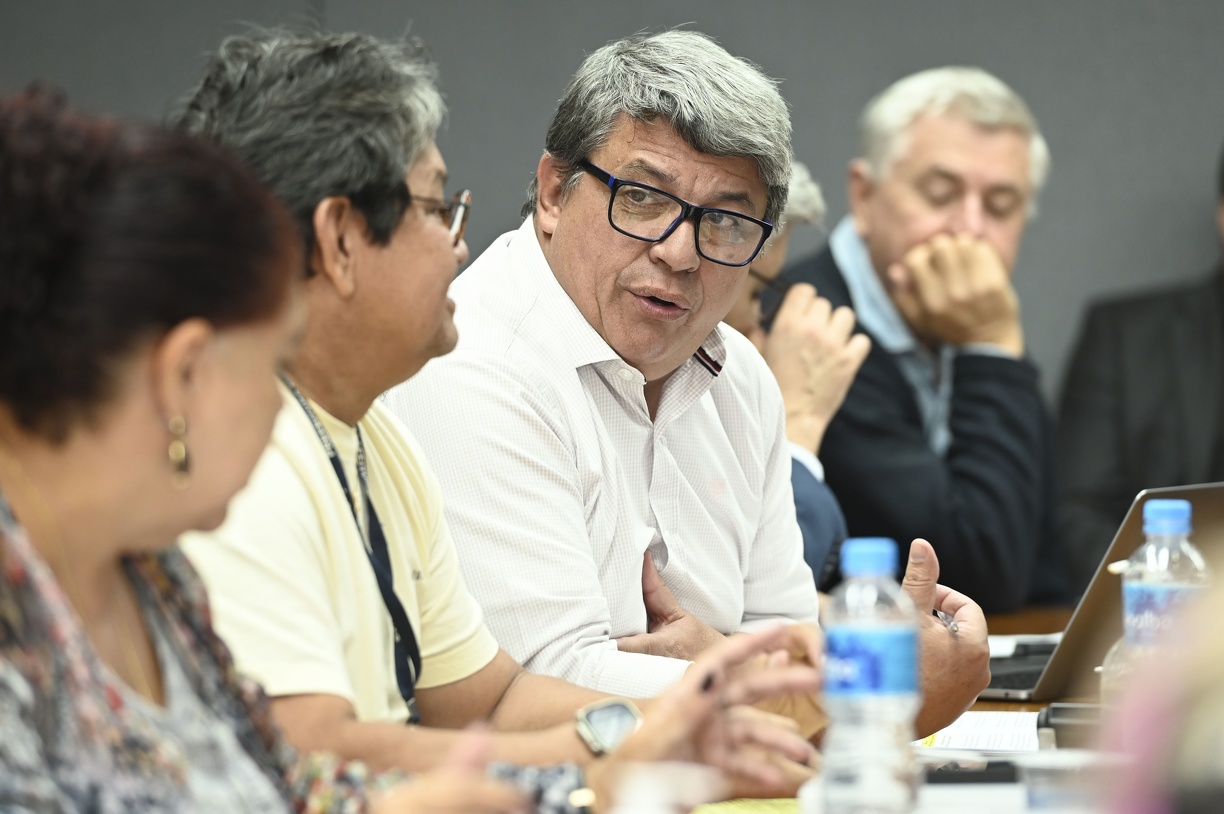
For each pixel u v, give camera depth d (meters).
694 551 6.18
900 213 11.03
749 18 13.01
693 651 5.78
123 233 2.76
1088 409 12.12
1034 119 13.20
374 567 4.34
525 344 5.78
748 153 5.62
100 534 2.95
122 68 12.30
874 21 13.09
